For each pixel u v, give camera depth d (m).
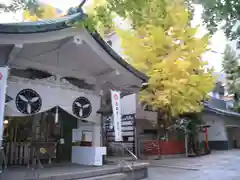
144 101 16.98
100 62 9.66
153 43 15.25
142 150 16.95
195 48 15.67
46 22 7.48
